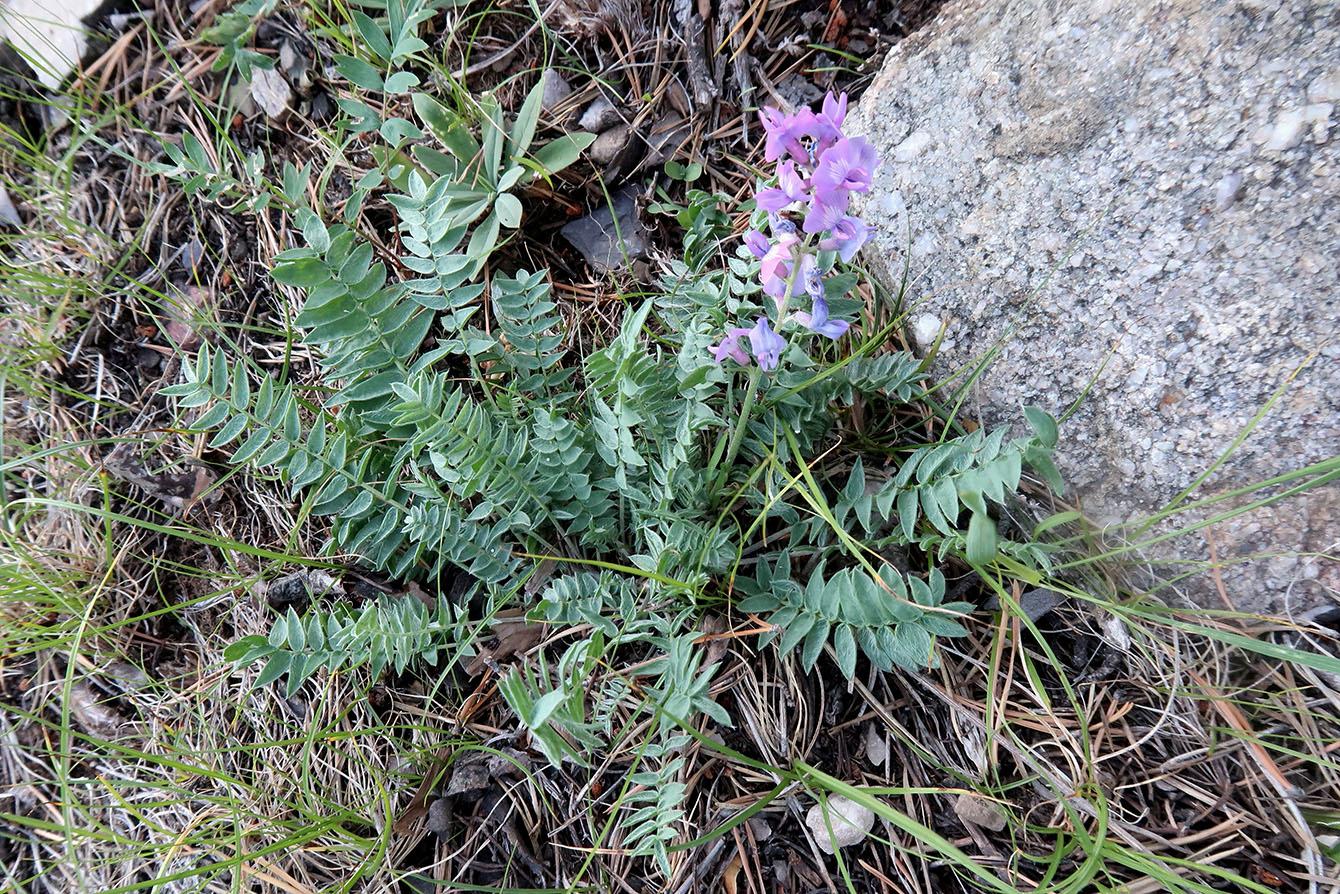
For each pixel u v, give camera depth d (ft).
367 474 1.05
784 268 0.79
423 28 1.26
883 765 0.96
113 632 1.11
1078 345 0.97
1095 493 0.97
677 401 0.98
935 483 0.86
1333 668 0.77
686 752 0.96
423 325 1.01
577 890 0.94
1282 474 0.89
